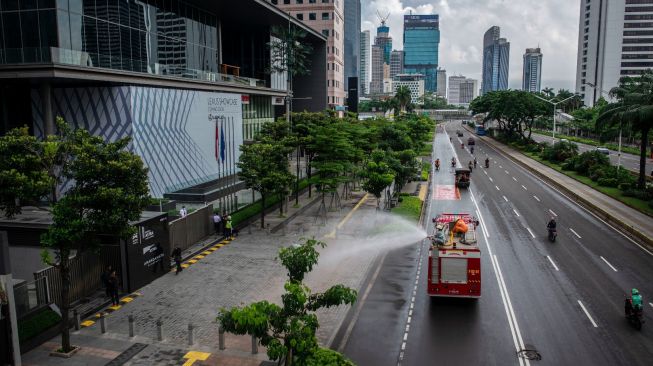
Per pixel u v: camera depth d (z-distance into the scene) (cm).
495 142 11675
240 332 1208
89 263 2312
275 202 4409
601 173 5594
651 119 4444
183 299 2272
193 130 4628
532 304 2258
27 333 1798
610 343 1878
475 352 1806
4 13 3656
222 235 3425
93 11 3878
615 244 3294
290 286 1273
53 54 3309
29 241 2780
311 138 4253
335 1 12769
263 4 6066
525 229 3700
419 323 2058
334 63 12838
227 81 5678
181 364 1683
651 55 19662
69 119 3900
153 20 4650
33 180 1662
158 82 4306
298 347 1183
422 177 6016
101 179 1753
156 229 2558
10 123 4019
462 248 2194
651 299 2322
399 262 2894
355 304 2256
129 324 1891
